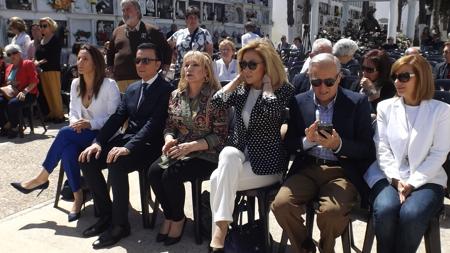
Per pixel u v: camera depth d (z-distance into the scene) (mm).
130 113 3412
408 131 2584
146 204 3309
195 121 3049
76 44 8539
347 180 2646
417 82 2561
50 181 4359
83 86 3609
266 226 2754
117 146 3303
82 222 3434
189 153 3006
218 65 6227
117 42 4773
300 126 2840
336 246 3008
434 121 2512
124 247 3031
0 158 5156
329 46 4336
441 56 9734
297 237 2533
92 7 12398
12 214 3568
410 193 2455
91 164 3180
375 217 2393
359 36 18656
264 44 2824
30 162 5012
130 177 4508
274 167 2791
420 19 22109
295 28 20062
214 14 16547
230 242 2736
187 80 3033
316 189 2670
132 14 4645
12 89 6148
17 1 11008
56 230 3287
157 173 3016
